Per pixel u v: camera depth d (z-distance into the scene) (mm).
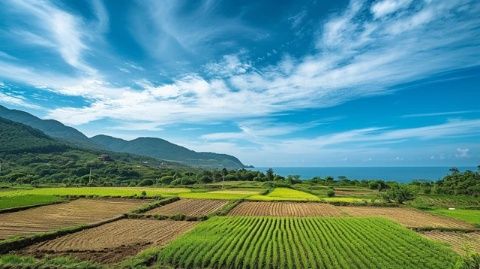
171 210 63656
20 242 35562
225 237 38688
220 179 149625
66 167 158375
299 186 121438
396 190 85562
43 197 75625
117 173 157375
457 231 50594
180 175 153625
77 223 49406
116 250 34531
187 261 29688
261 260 29672
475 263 26172
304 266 29562
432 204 82812
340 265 29922
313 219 54156
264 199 82125
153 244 37344
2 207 59688
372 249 35031
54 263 28312
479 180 107062
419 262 30594
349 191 110125
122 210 63094
